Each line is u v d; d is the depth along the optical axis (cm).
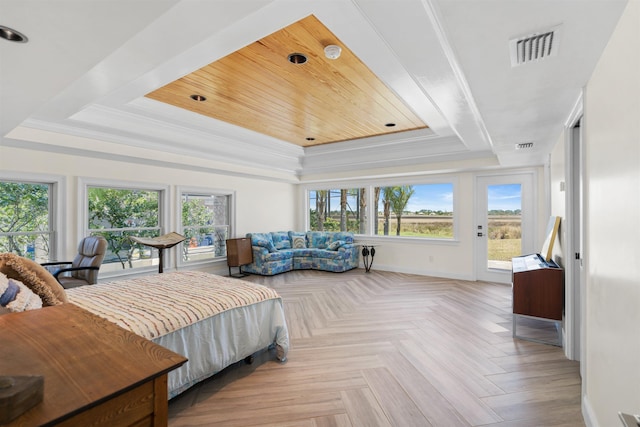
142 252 502
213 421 195
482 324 356
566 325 283
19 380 69
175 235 492
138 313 208
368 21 155
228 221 641
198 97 368
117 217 473
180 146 478
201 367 221
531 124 296
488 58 174
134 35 151
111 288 273
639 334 120
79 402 71
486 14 136
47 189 404
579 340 270
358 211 736
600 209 172
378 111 417
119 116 389
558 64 180
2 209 373
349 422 193
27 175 376
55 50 164
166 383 89
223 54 222
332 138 572
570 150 283
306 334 332
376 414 201
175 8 143
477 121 328
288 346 273
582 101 212
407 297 469
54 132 364
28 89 211
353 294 488
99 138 397
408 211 666
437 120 388
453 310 406
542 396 220
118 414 78
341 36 202
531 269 316
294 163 689
